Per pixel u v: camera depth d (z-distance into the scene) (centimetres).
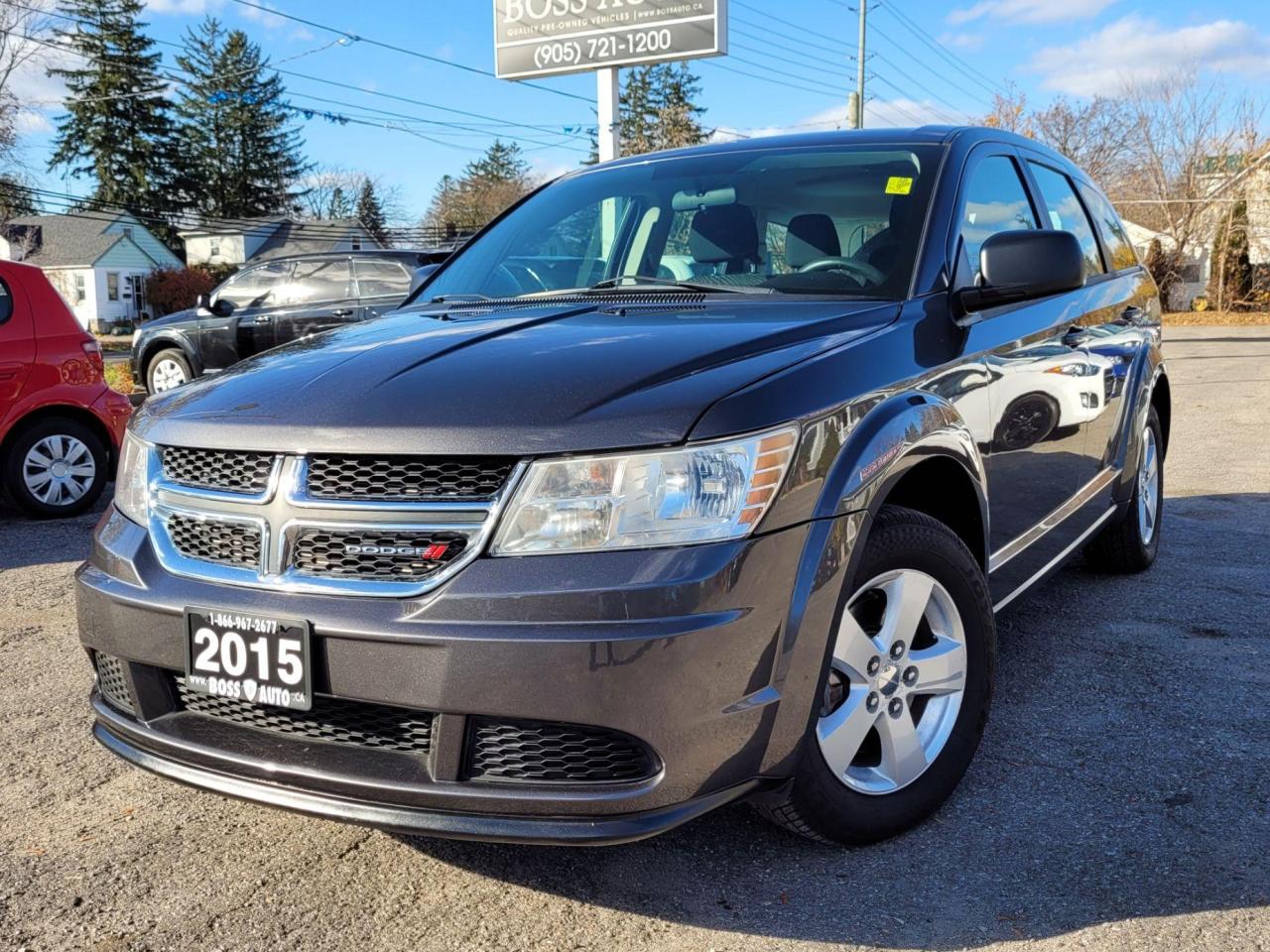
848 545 228
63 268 5931
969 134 356
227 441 230
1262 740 318
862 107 3712
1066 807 279
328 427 220
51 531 661
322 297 1210
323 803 216
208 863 262
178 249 6912
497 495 207
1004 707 347
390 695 208
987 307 309
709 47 1575
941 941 223
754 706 213
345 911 239
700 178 360
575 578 203
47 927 235
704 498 208
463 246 393
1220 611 446
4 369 671
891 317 275
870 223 313
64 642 436
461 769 210
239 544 227
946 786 270
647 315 277
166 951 226
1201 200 4172
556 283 348
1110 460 430
